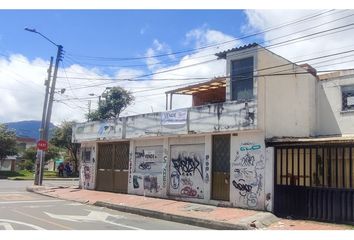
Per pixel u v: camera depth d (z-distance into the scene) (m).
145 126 21.45
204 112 18.00
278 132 17.05
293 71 18.61
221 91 23.61
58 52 29.59
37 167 29.39
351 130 19.31
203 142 18.69
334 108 20.06
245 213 15.16
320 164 14.62
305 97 19.38
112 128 23.95
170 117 19.84
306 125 19.23
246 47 16.95
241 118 16.41
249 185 16.34
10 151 50.78
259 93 16.17
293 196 14.99
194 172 18.98
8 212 15.28
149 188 21.39
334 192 13.94
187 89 23.56
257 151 16.23
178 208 16.83
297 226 13.41
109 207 18.62
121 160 23.89
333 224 13.64
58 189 26.22
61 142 55.25
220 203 17.36
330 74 20.75
